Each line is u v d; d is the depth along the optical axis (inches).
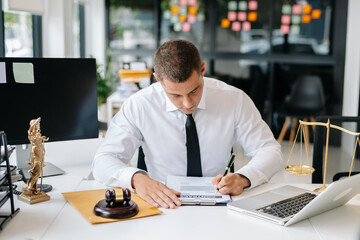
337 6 195.8
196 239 43.8
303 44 208.7
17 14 132.9
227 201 53.8
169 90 54.3
